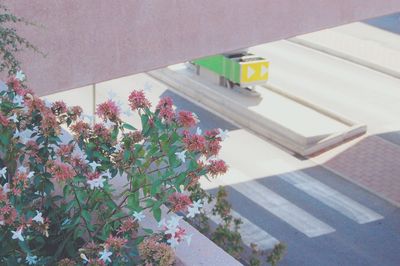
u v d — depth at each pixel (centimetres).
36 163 455
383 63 2667
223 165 440
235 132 2186
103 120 457
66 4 1106
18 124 470
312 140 2053
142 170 446
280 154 2038
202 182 1842
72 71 1151
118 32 1172
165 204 461
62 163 432
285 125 2119
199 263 434
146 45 1212
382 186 1853
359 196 1806
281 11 1359
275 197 1792
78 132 457
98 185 419
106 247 405
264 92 2386
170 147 441
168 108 451
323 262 1524
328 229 1650
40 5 1084
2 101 476
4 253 434
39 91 1132
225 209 1170
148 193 461
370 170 1934
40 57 1112
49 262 438
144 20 1193
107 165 448
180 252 442
